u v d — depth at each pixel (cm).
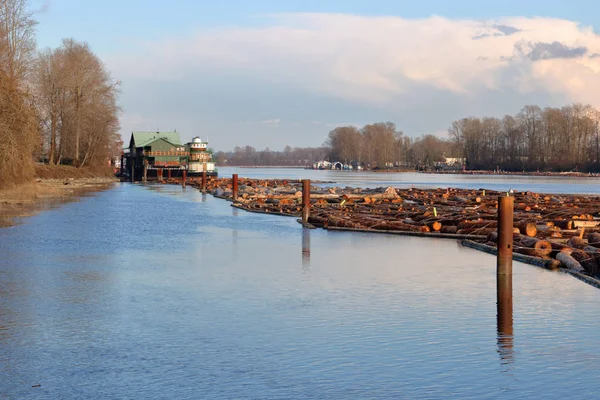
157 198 7856
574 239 2983
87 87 11131
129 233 3903
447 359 1465
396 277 2453
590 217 4391
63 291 2164
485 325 1747
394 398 1244
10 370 1388
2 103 5800
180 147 15025
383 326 1734
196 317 1827
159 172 14000
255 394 1262
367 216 4581
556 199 6806
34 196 6888
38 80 10138
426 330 1697
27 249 3144
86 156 12162
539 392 1274
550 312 1894
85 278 2397
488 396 1255
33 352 1509
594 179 18012
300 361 1448
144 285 2272
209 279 2394
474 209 5194
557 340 1609
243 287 2245
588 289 2225
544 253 2859
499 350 1528
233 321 1783
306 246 3356
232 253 3080
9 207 5747
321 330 1695
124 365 1420
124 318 1812
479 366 1419
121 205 6488
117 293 2134
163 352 1510
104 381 1327
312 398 1243
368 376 1356
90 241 3484
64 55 10969
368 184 13375
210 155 15200
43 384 1310
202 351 1517
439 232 3875
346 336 1641
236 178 7419
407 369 1398
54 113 10800
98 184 11381
